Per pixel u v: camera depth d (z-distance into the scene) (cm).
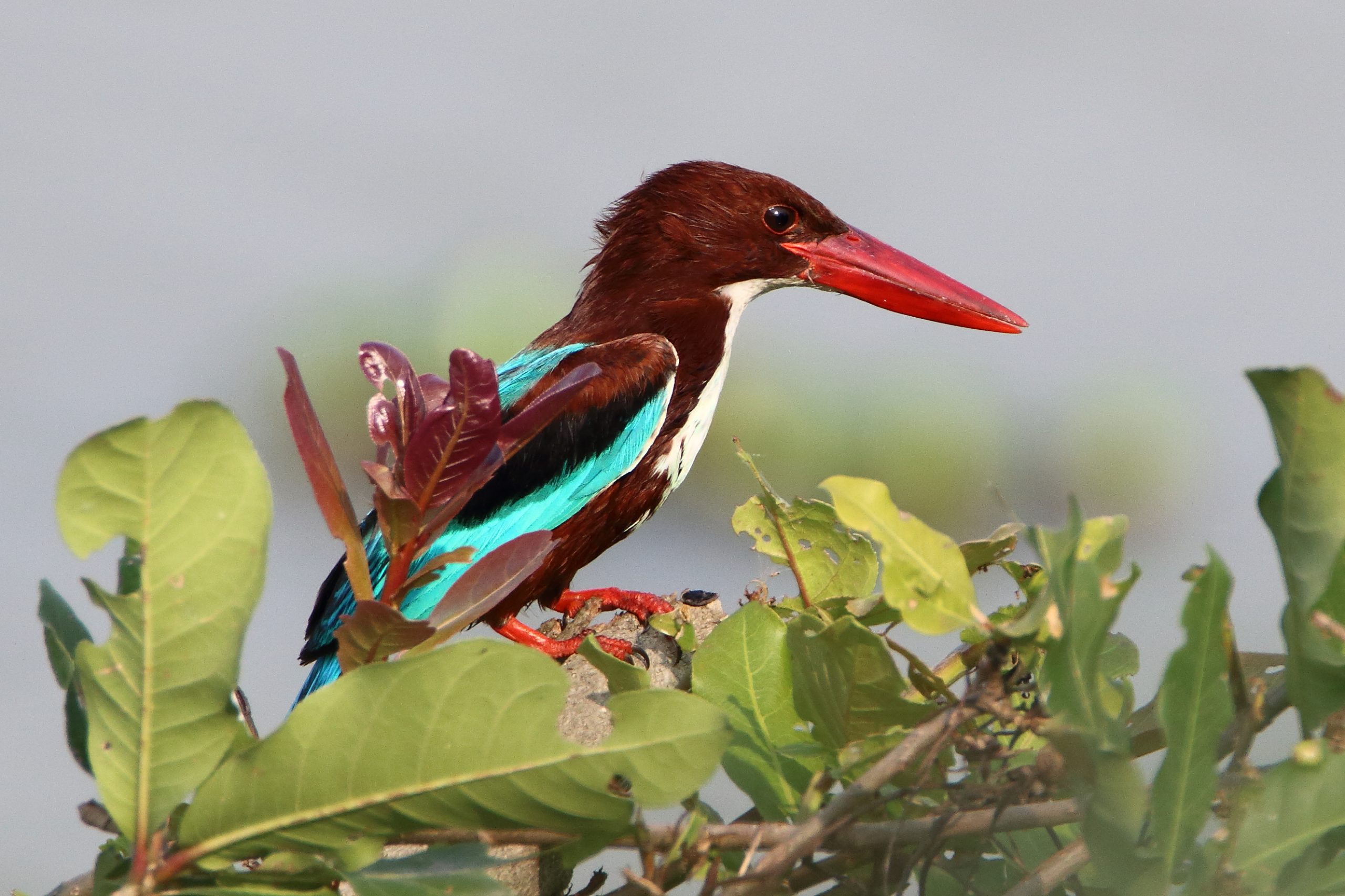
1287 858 361
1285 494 364
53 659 416
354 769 363
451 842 401
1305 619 364
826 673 423
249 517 354
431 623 421
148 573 352
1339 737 363
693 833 397
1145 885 354
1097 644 361
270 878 375
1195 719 355
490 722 358
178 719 362
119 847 400
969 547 491
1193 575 373
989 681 384
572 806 366
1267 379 356
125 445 342
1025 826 391
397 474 414
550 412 413
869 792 382
